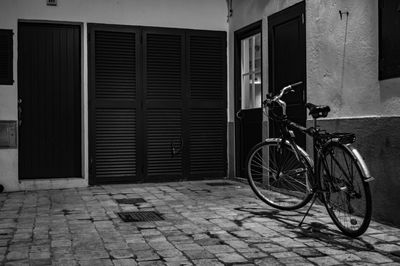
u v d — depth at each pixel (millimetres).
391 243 3451
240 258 3105
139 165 6969
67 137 6793
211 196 5691
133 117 6957
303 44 5332
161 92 7098
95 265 2963
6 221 4301
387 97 4012
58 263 3006
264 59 6234
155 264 2980
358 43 4371
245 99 7027
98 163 6785
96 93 6781
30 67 6617
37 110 6652
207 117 7320
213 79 7348
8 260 3072
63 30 6770
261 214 4547
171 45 7148
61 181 6555
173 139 7145
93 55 6762
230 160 7355
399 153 3850
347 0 4527
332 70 4770
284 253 3217
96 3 6773
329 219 4281
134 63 6961
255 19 6512
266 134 6180
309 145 5203
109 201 5391
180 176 7168
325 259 3078
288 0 5641
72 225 4121
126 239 3615
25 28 6594
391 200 3949
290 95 5617
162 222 4227
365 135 4242
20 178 6574
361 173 3398
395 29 3908
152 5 7047
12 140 6328
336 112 4707
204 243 3486
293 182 4473
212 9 7336
